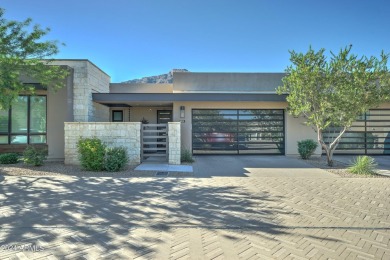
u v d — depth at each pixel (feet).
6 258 11.19
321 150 46.50
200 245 12.66
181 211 17.38
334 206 18.57
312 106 34.40
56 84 35.47
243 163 37.45
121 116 57.77
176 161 36.19
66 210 17.38
